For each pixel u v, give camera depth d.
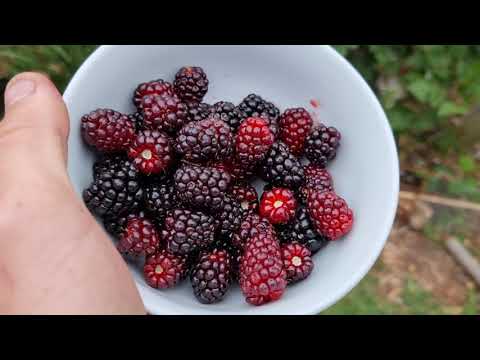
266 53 0.20
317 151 0.19
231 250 0.18
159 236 0.18
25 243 0.14
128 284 0.15
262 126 0.18
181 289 0.18
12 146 0.15
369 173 0.19
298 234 0.18
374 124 0.19
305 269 0.17
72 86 0.18
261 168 0.19
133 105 0.20
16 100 0.16
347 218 0.18
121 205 0.18
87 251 0.14
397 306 0.30
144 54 0.19
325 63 0.20
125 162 0.18
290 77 0.20
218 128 0.18
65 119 0.16
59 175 0.15
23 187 0.14
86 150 0.18
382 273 0.31
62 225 0.14
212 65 0.21
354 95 0.19
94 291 0.14
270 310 0.16
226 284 0.17
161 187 0.18
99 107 0.19
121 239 0.18
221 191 0.17
